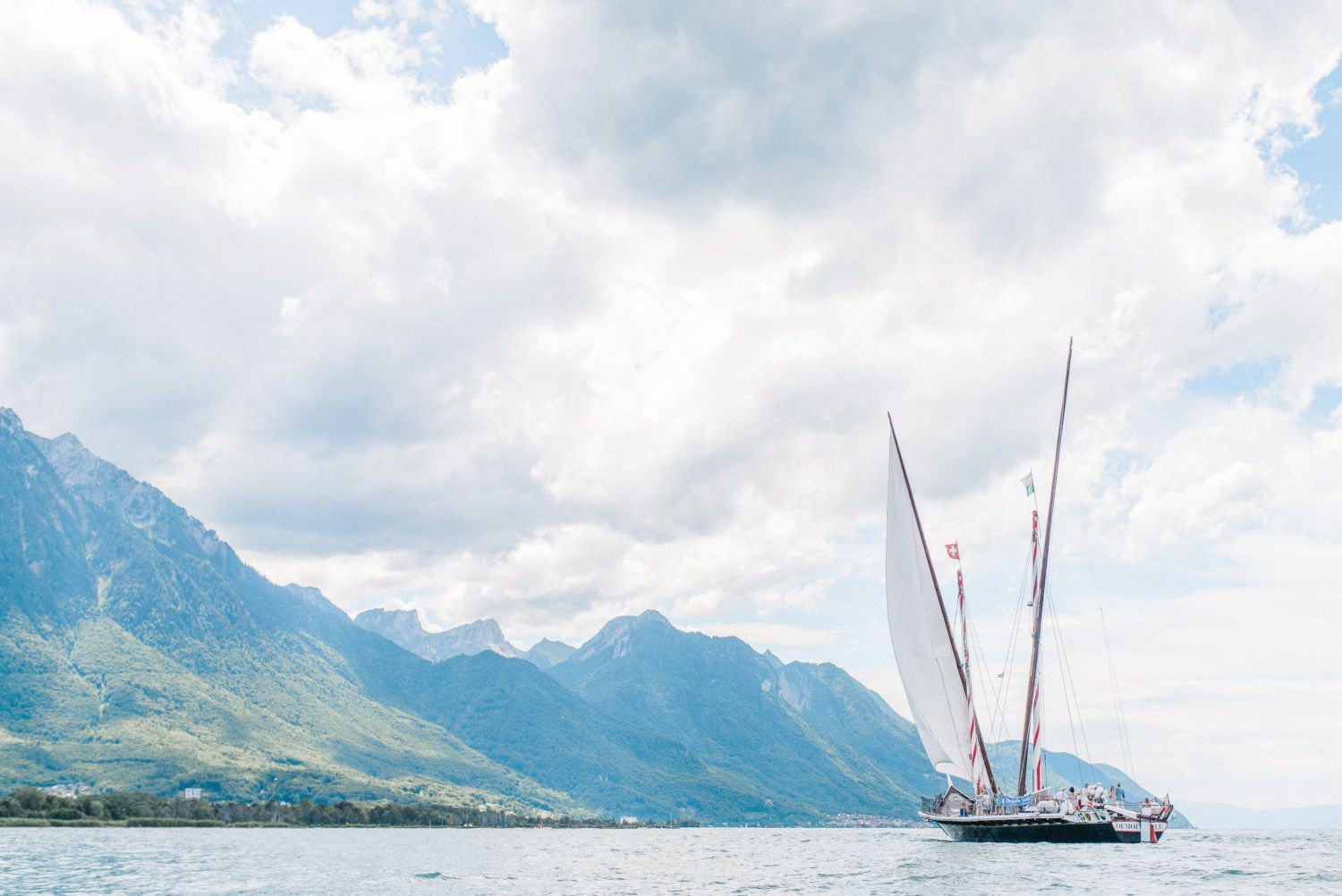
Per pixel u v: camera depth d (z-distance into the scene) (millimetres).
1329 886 70000
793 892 68938
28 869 87250
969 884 70188
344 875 87438
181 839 157750
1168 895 62500
